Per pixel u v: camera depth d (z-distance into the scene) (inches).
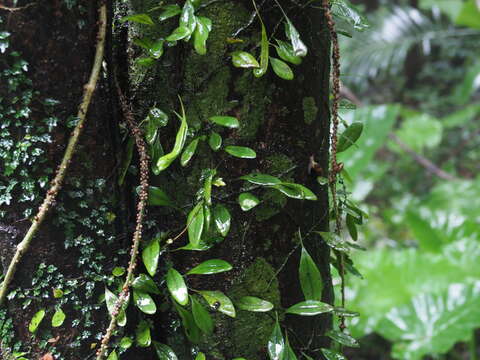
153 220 57.9
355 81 189.8
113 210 56.9
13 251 55.6
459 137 262.5
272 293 58.7
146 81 56.9
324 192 60.3
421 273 118.0
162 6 55.9
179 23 56.1
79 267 56.4
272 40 56.7
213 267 56.6
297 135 58.2
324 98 59.2
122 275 57.3
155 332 58.7
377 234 189.0
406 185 235.9
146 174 56.3
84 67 55.1
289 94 57.5
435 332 104.5
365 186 166.7
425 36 190.1
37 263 55.7
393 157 260.2
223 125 56.0
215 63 56.5
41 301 56.1
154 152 56.7
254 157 56.0
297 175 58.6
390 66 201.9
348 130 60.3
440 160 255.8
